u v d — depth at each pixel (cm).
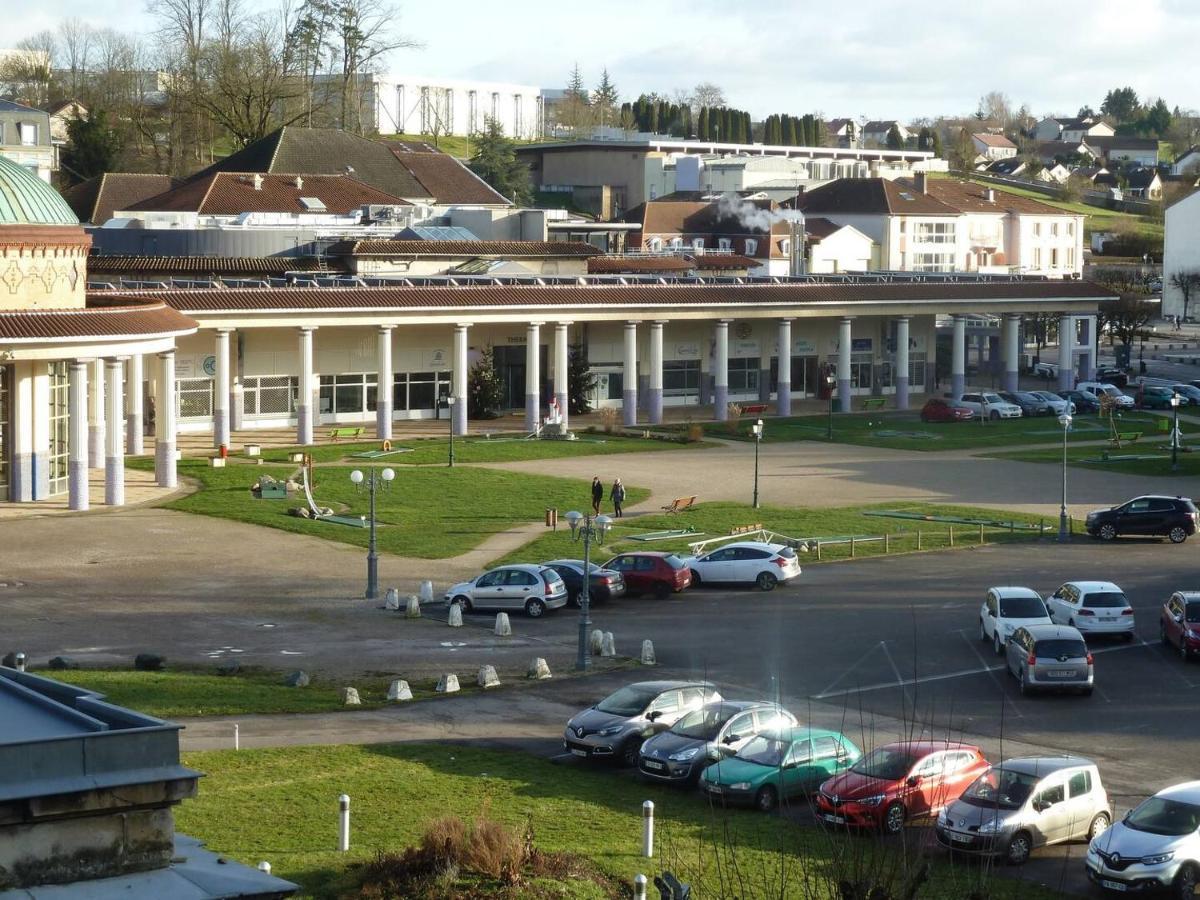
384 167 16200
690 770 3978
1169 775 4144
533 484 9038
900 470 9900
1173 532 7750
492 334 12444
